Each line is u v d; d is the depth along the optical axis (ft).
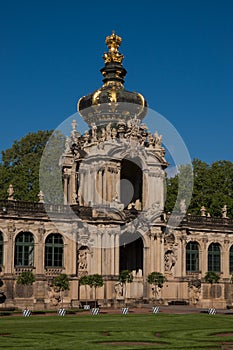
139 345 139.95
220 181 412.36
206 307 334.24
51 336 154.81
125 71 341.82
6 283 283.18
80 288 302.45
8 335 156.25
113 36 343.87
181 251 334.65
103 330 172.35
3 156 410.52
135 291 326.85
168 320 212.02
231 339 154.51
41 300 290.15
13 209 288.51
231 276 351.46
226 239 353.92
